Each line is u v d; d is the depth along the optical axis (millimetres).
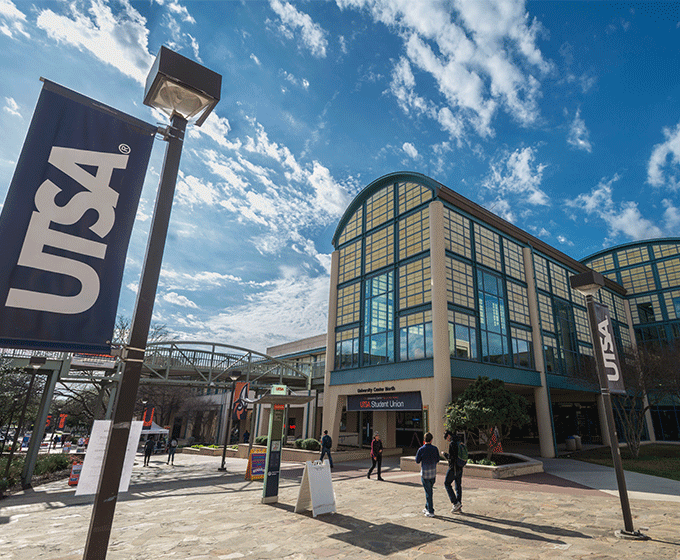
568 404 34812
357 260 27922
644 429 33281
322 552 6039
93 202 4113
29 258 3727
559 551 6027
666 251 36750
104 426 3666
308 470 9055
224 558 5742
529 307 26453
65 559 5633
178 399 48750
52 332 3684
